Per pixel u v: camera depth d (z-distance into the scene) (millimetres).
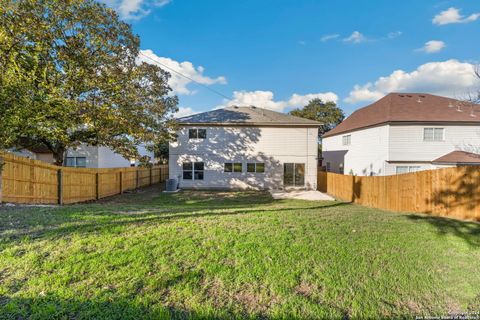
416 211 9828
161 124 15234
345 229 5539
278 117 20016
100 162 18703
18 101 6812
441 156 16547
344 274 3418
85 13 10367
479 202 7746
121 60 12180
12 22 7992
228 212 7129
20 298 2545
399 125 16844
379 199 12062
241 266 3447
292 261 3670
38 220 5188
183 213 6547
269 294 2877
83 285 2812
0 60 7262
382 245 4566
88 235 4270
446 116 16797
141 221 5344
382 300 2916
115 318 2348
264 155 19062
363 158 19953
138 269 3203
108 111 10328
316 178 19016
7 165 7801
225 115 20109
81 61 10242
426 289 3182
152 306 2547
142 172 19938
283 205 10953
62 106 8438
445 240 5078
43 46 8836
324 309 2674
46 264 3193
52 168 9828
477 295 3082
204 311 2521
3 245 3707
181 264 3414
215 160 19062
